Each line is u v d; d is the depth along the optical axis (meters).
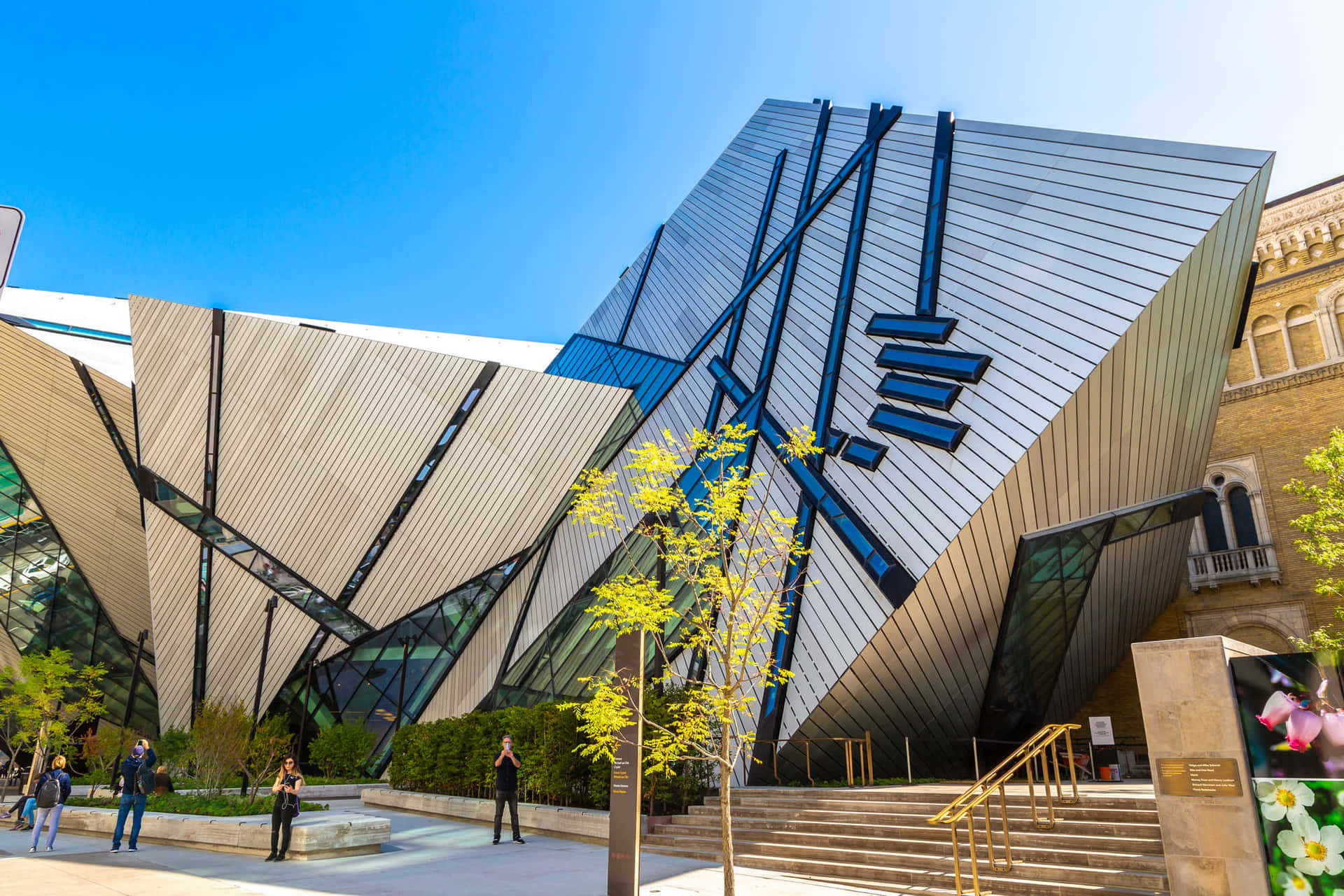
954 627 16.45
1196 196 14.05
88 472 31.38
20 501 32.16
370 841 14.20
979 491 14.86
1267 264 26.66
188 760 23.91
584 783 17.11
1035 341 15.28
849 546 16.91
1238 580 25.30
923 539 15.47
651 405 28.52
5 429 30.69
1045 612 18.19
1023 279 16.19
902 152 22.73
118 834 14.44
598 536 26.16
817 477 18.48
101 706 31.89
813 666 16.75
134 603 34.19
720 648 10.18
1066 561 17.30
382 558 30.19
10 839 16.61
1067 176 16.72
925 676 17.09
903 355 17.84
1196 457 20.23
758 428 21.62
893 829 12.27
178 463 29.91
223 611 31.05
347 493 29.72
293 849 13.35
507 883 10.89
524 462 28.88
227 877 11.38
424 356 28.42
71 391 29.75
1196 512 20.11
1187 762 8.59
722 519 10.49
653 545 23.09
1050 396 14.48
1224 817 8.26
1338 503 19.38
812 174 27.52
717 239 32.47
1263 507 25.39
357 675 30.95
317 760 28.50
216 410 29.36
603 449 28.91
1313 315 25.53
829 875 11.64
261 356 28.80
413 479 29.42
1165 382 16.12
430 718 29.08
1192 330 15.78
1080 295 14.93
